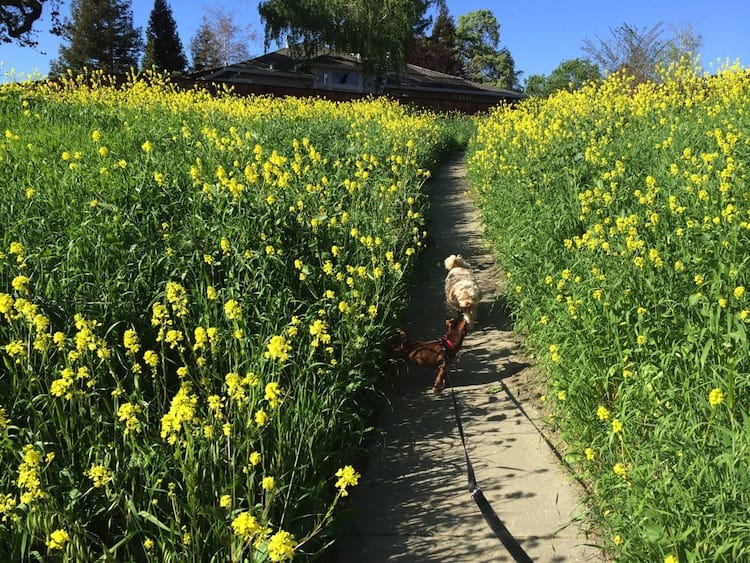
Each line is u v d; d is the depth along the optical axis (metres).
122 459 2.98
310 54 38.19
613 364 3.93
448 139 20.41
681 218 5.16
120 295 4.18
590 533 3.25
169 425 2.53
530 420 4.39
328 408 3.68
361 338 4.43
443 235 9.41
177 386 3.88
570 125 10.41
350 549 3.25
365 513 3.53
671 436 2.97
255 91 26.02
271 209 5.52
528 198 7.64
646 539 2.68
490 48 86.56
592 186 7.13
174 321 4.20
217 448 2.89
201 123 11.22
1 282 4.01
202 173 6.64
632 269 4.29
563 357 4.22
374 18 37.34
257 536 2.42
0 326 3.55
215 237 5.04
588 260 4.89
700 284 3.88
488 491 3.65
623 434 3.27
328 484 3.55
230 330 3.94
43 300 3.83
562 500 3.53
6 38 34.94
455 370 5.26
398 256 6.69
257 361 3.59
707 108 9.80
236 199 5.38
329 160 9.43
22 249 4.12
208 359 3.96
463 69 81.19
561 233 6.15
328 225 6.01
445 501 3.59
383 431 4.38
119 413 2.82
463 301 5.68
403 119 15.91
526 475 3.78
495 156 10.84
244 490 2.90
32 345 3.53
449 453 4.07
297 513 3.07
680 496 2.64
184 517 2.82
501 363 5.32
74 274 4.26
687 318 3.77
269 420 3.14
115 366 3.73
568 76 54.00
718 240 4.37
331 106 18.28
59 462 2.92
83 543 2.53
